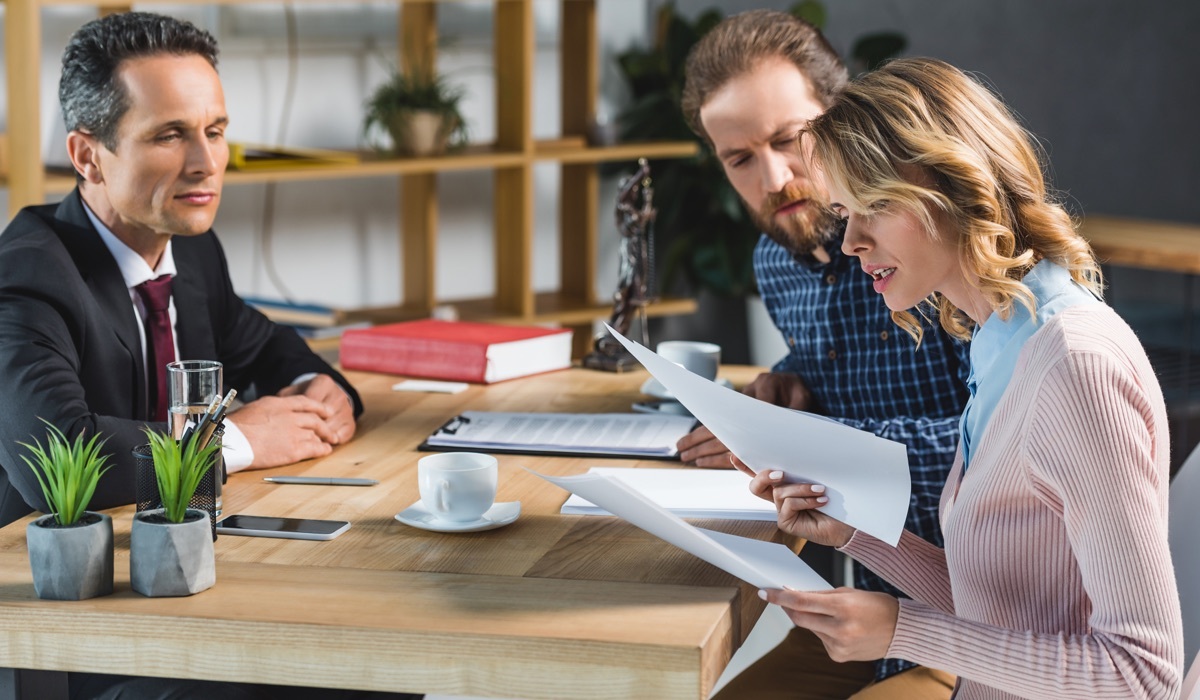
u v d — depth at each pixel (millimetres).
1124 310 4156
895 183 1238
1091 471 1150
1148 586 1135
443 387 2105
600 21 4453
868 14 5129
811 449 1372
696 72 2020
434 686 1159
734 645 1248
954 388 1896
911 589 1471
